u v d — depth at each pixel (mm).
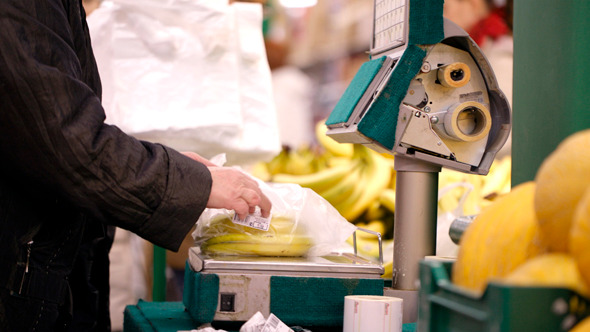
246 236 1371
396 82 1281
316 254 1414
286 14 3891
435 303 618
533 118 1188
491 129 1355
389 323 1111
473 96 1334
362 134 1279
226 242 1373
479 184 2436
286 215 1393
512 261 669
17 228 1176
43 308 1233
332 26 3881
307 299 1266
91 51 1447
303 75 3902
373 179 2498
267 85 2092
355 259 1429
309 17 3883
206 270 1249
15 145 1089
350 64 3855
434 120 1299
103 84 2020
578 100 1099
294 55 3916
